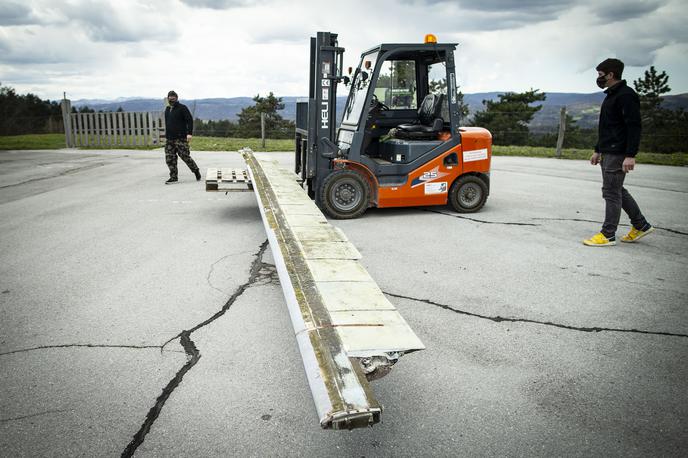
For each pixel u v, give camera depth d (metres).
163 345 3.44
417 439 2.52
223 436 2.51
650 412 2.76
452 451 2.43
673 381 3.07
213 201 8.49
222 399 2.82
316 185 7.46
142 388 2.92
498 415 2.71
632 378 3.10
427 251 5.71
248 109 40.25
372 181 7.34
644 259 5.46
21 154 16.14
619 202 5.81
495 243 6.05
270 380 3.02
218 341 3.50
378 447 2.46
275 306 4.11
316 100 7.14
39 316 3.90
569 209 8.05
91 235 6.24
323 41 7.03
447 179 7.52
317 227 4.62
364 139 7.60
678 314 4.04
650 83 37.72
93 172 11.93
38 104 38.41
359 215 7.33
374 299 3.04
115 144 18.89
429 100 7.68
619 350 3.45
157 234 6.30
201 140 22.09
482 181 7.63
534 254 5.62
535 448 2.46
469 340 3.57
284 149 17.84
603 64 5.61
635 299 4.35
